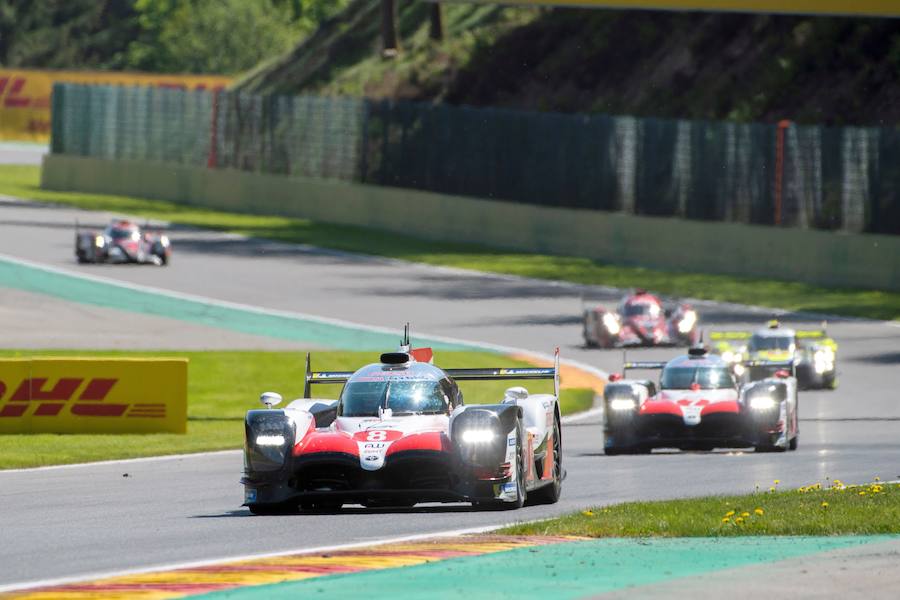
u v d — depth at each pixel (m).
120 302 166.88
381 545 40.16
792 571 34.31
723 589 31.98
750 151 190.62
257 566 36.34
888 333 147.38
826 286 175.12
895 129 189.12
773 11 145.75
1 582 35.59
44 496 59.62
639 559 36.50
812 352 119.00
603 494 58.97
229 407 109.19
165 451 82.62
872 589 31.95
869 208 176.88
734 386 83.69
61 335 143.00
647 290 177.75
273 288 181.62
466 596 31.28
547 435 54.56
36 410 93.25
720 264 187.12
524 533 42.56
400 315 162.75
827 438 89.88
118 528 47.22
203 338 144.38
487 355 137.50
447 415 53.25
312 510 52.69
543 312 165.12
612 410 80.69
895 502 48.34
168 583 33.69
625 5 157.50
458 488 49.88
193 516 51.22
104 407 93.62
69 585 33.84
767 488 60.44
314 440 50.84
